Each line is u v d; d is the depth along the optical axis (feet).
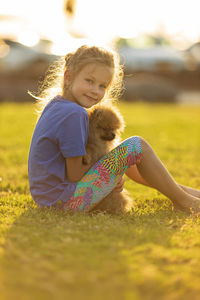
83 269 7.86
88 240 9.44
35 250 8.73
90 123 12.85
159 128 38.83
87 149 12.08
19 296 6.85
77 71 11.83
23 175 18.58
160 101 84.79
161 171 11.94
